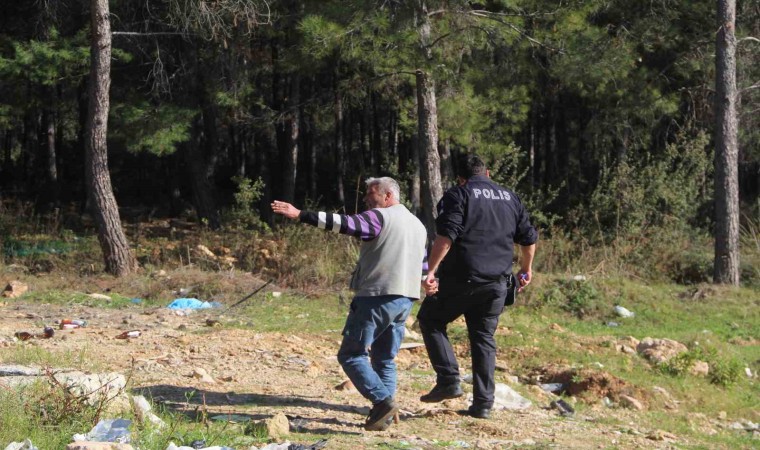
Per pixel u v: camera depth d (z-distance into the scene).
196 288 13.57
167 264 15.70
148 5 20.36
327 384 7.46
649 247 17.80
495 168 18.89
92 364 7.31
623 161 20.86
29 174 34.25
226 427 5.41
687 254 17.81
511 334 10.93
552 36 16.75
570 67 17.39
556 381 9.04
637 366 10.19
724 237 16.67
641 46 21.34
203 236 18.86
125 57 19.38
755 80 21.66
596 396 8.56
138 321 11.07
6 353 7.44
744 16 21.95
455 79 16.67
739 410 9.12
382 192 5.72
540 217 18.66
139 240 19.81
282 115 21.80
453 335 10.54
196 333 9.98
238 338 9.52
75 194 32.53
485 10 17.02
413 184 22.86
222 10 17.77
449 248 6.03
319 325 11.23
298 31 17.92
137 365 7.69
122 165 36.12
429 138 15.46
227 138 39.16
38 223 21.31
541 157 35.06
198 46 20.98
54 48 18.92
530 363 9.74
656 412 8.31
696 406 8.97
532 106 24.77
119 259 14.81
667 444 6.57
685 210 19.81
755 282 16.83
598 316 14.05
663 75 21.88
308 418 6.02
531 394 8.11
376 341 5.82
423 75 15.31
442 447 5.41
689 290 16.06
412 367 8.91
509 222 6.16
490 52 19.05
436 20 15.84
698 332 13.05
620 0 20.67
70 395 5.12
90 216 26.53
